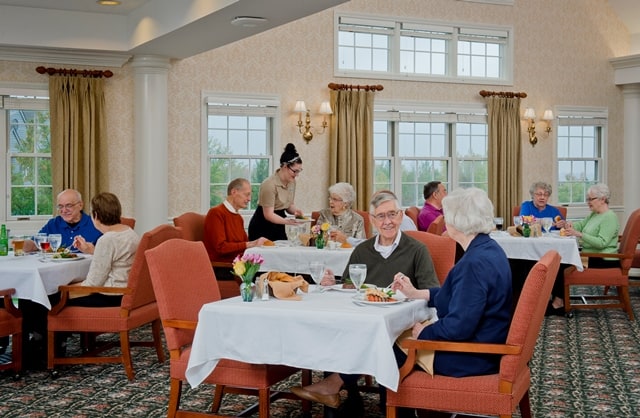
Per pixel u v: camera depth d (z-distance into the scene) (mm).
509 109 11148
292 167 7273
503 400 3236
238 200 6574
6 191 8711
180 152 9477
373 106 10359
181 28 7082
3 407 4555
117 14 8375
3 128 8656
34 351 5406
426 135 11031
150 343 5555
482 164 11391
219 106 9648
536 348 6230
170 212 9430
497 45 11422
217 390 4215
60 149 8641
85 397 4754
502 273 3363
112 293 5059
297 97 10047
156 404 4613
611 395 4855
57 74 8625
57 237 5559
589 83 11859
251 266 3699
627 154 12133
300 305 3562
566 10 11656
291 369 3904
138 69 8875
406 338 3488
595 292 9250
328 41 10195
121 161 9062
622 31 12078
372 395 4789
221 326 3535
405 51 10812
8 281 5004
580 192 12023
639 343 6402
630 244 7359
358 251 4309
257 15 6469
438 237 4551
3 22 8023
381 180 10773
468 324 3305
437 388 3324
